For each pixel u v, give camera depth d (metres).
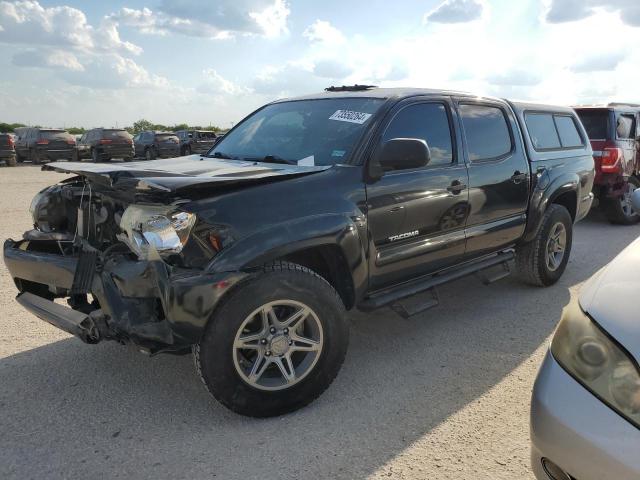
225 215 2.89
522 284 5.68
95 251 3.19
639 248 2.32
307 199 3.20
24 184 15.51
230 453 2.80
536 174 5.07
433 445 2.87
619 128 9.06
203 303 2.76
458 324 4.60
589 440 1.80
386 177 3.64
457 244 4.24
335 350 3.25
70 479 2.60
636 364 1.78
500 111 4.88
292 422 3.09
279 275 3.01
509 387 3.50
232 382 2.95
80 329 2.99
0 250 7.01
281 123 4.28
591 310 2.00
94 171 3.03
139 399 3.34
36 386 3.49
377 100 3.94
